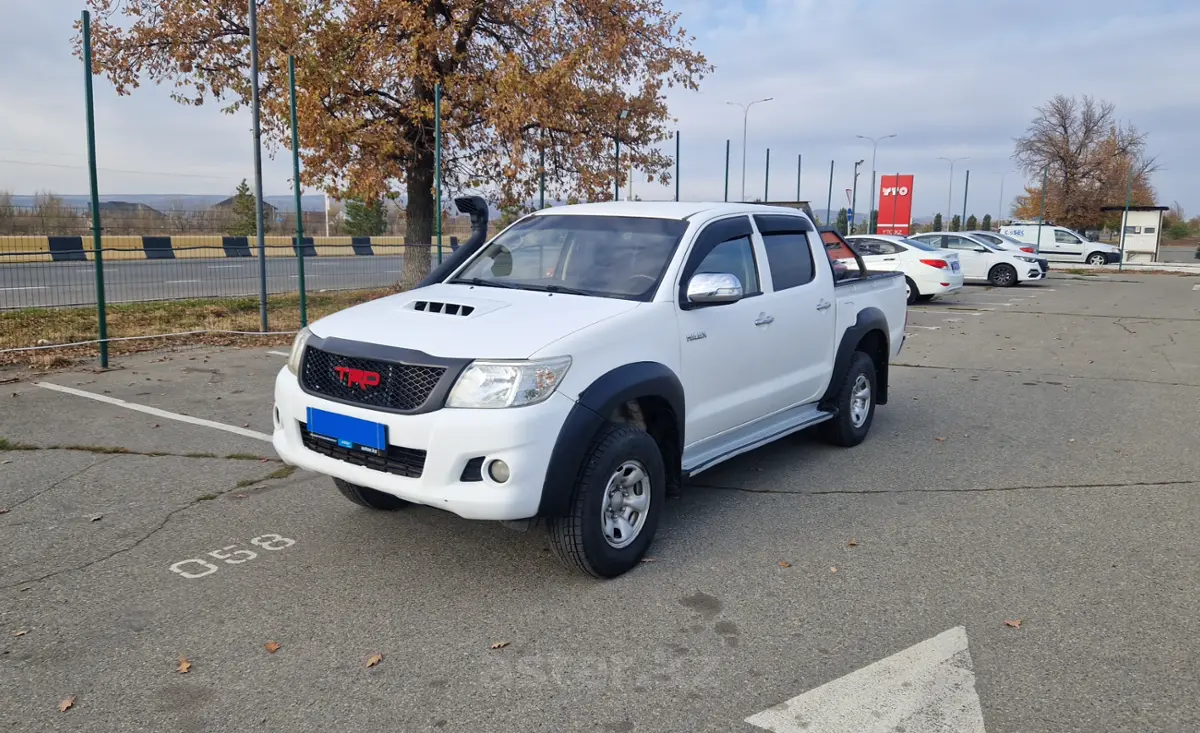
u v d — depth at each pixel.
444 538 4.62
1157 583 4.13
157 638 3.50
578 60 14.29
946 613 3.80
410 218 16.22
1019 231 37.19
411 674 3.26
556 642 3.52
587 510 3.91
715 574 4.21
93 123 8.45
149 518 4.84
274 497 5.22
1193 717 3.01
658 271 4.67
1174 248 75.00
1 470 5.61
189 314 12.54
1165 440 6.87
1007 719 3.00
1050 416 7.74
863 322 6.47
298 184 10.78
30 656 3.34
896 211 34.44
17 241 16.36
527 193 15.84
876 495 5.46
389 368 3.84
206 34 14.82
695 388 4.68
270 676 3.23
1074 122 54.97
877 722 2.98
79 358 9.43
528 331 3.94
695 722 2.97
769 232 5.68
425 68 13.90
